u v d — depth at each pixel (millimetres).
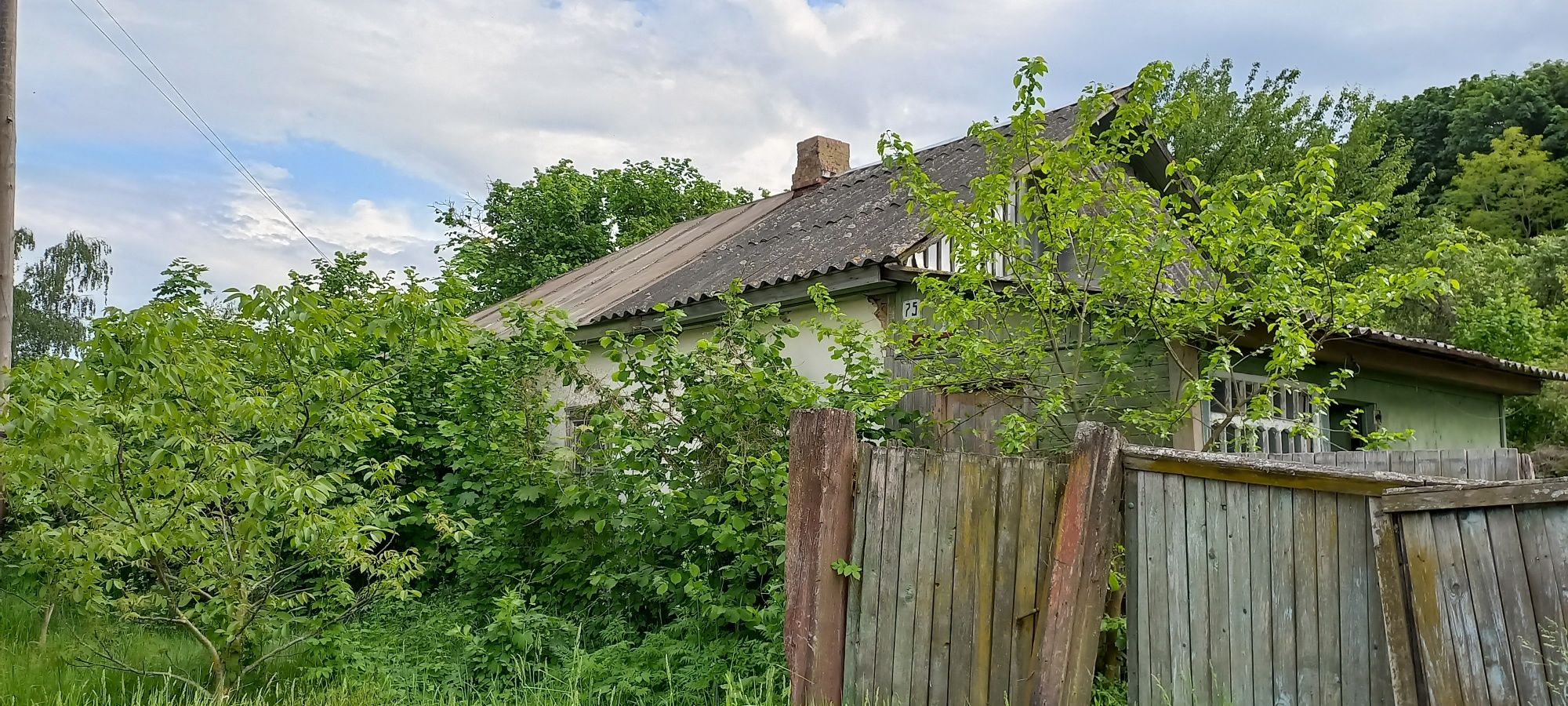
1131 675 3746
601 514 5828
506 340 7156
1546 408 13930
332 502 6473
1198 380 5758
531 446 6539
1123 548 3953
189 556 4680
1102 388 6238
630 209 25844
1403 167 22562
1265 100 21703
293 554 6367
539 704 4438
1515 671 2865
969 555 3883
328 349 4621
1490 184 29219
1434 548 3090
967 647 3820
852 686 3904
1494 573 2949
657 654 4867
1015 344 6230
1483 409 10383
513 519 6422
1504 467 5305
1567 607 2787
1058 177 6102
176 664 5332
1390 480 3266
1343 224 5719
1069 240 6254
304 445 4930
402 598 5383
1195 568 3664
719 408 5531
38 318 28766
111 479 4258
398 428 7785
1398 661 3121
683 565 5352
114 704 4727
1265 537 3537
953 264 7621
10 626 6180
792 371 5750
